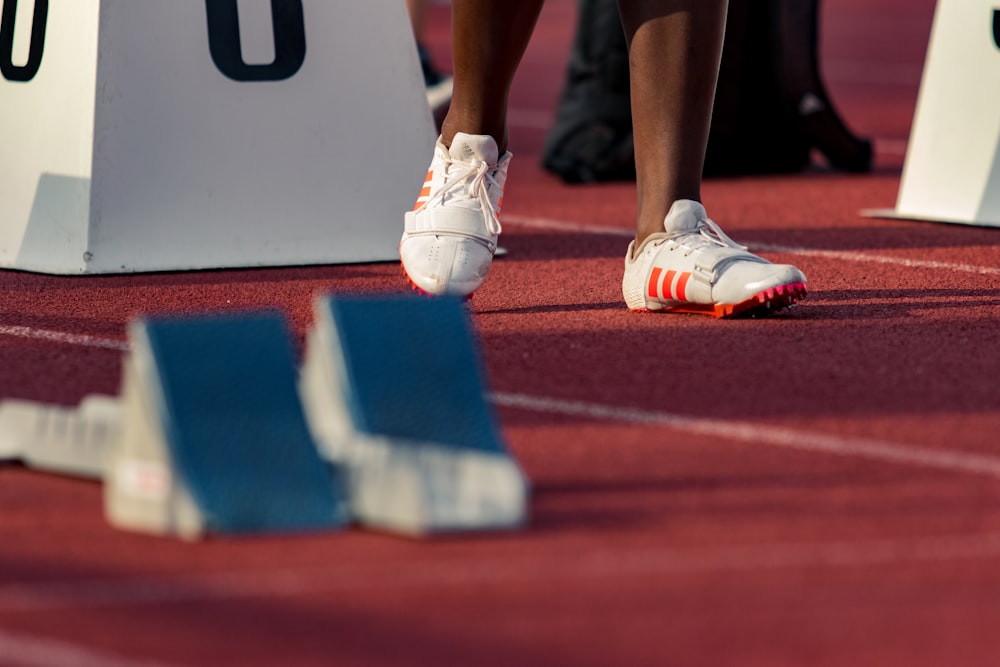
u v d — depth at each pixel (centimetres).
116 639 504
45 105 1254
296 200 1297
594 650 497
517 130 2683
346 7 1306
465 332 668
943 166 1611
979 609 539
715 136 1972
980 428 782
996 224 1562
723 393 853
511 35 1062
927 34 4875
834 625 522
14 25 1279
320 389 657
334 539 602
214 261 1270
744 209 1708
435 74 2284
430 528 597
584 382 880
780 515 638
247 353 618
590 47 1994
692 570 572
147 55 1236
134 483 611
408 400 643
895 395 851
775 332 1020
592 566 574
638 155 1088
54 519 627
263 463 608
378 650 496
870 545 603
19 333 1016
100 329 1033
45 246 1253
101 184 1228
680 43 1051
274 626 514
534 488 673
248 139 1278
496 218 1095
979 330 1034
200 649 496
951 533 619
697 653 496
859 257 1375
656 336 1007
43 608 530
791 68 1980
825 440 756
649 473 698
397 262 1329
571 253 1398
